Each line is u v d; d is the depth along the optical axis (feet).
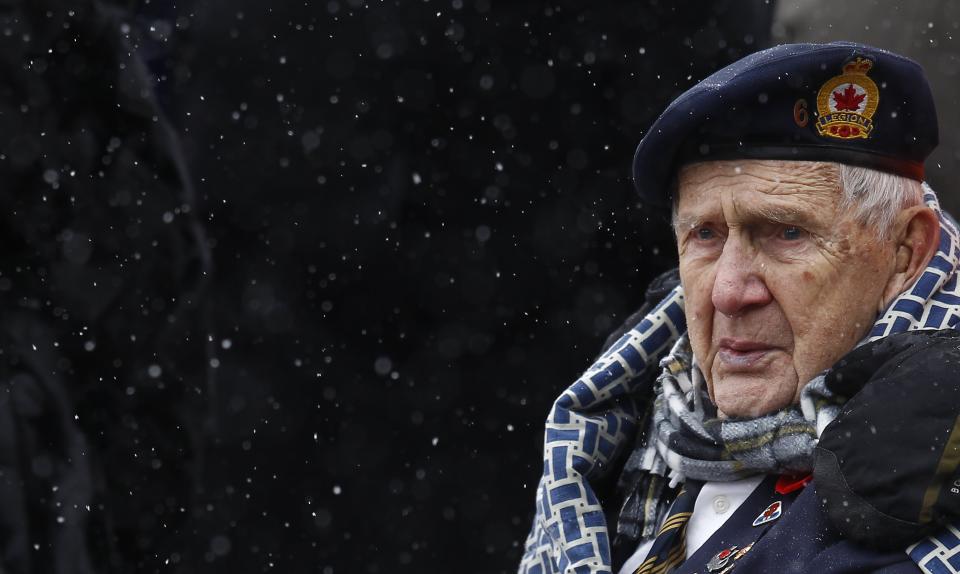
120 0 31.53
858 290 22.22
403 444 59.88
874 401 20.31
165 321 30.55
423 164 57.93
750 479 23.43
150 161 30.68
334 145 56.65
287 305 57.93
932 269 22.34
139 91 30.63
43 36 28.89
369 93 56.80
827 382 21.61
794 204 22.07
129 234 29.86
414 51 56.49
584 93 57.11
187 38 53.06
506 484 60.23
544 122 56.95
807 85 22.07
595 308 59.26
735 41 58.39
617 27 56.13
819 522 21.47
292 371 58.59
